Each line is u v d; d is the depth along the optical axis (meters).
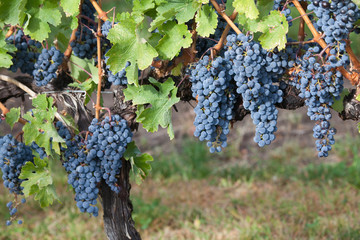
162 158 11.23
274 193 9.55
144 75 3.36
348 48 2.63
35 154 3.25
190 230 8.24
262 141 2.78
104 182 3.33
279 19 2.58
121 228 3.38
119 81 3.00
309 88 2.72
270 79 2.73
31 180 3.09
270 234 7.70
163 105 2.91
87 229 8.38
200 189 10.03
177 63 3.05
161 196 9.78
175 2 2.73
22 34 3.29
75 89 3.40
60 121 3.05
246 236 7.74
